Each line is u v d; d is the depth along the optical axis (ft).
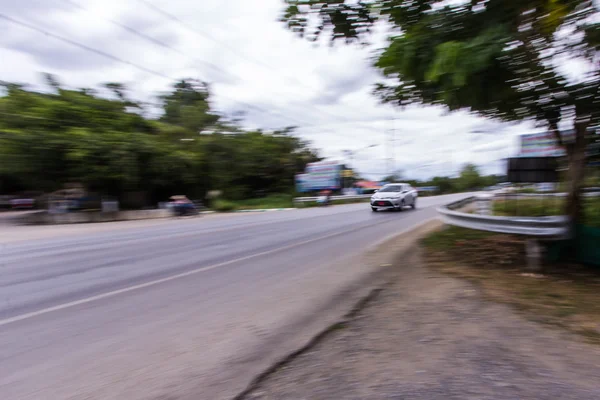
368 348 12.01
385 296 17.22
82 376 10.60
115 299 17.69
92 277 22.11
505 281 18.80
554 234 20.80
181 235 40.60
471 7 17.10
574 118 20.57
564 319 13.88
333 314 15.15
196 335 13.32
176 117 123.03
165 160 89.20
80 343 12.82
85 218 74.74
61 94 84.17
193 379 10.37
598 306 15.14
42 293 18.93
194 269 23.62
